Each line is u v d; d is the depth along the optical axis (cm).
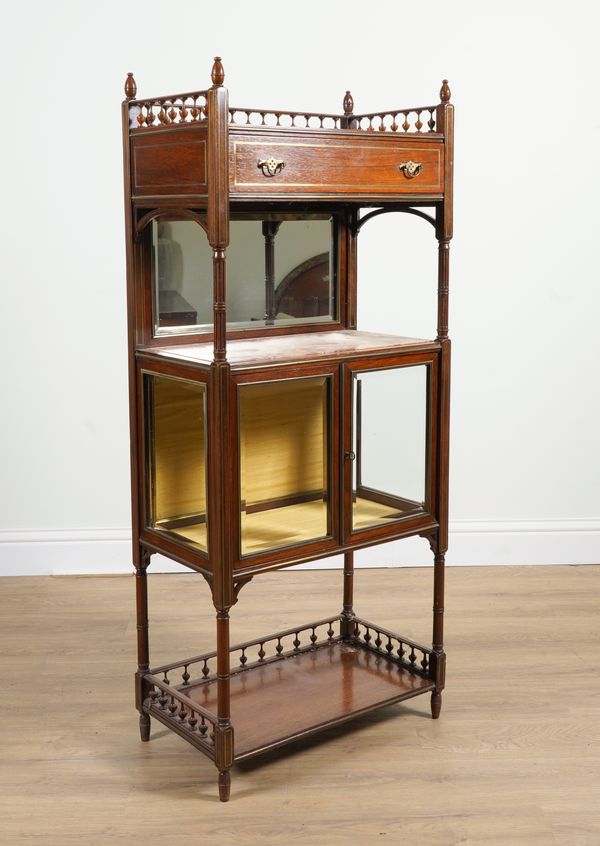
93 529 452
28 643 376
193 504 283
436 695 321
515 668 355
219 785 276
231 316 313
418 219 442
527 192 442
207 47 424
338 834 261
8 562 450
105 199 429
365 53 430
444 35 431
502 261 446
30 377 438
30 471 445
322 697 312
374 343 304
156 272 292
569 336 455
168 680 313
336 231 332
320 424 289
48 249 430
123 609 410
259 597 423
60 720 320
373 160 278
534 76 435
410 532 307
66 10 416
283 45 427
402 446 302
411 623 394
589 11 433
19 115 420
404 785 283
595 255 450
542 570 459
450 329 449
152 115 272
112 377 441
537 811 271
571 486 466
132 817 268
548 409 459
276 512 289
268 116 427
